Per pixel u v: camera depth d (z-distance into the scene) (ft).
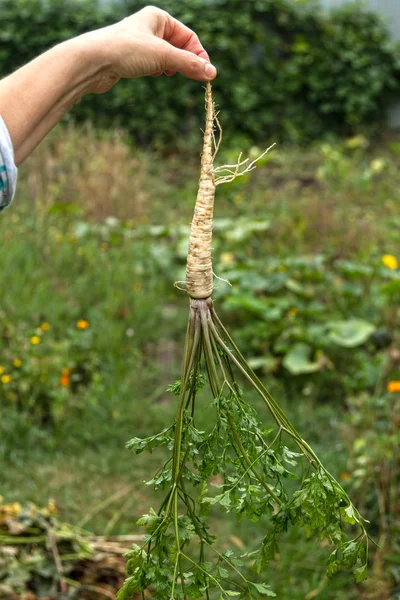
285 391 14.30
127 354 15.06
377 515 9.65
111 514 11.05
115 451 12.46
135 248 18.93
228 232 19.52
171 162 27.58
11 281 16.20
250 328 15.26
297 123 30.86
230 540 10.15
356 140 28.99
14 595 8.77
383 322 15.74
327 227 20.22
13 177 3.86
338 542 4.42
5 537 9.53
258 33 30.22
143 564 4.32
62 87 4.07
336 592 8.94
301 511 4.44
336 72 30.71
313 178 26.00
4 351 13.55
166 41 4.66
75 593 8.96
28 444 12.41
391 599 8.61
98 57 4.14
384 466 9.71
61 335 14.97
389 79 31.30
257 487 4.38
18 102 3.96
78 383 14.25
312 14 30.78
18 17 29.37
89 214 21.07
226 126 29.78
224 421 4.45
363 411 12.10
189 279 4.25
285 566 9.33
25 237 18.49
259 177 25.52
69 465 12.21
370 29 31.35
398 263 18.71
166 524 4.34
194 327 4.32
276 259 17.99
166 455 12.41
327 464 11.21
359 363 14.25
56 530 9.97
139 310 16.29
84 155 24.12
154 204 22.97
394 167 27.07
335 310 16.06
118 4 29.96
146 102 28.76
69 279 17.19
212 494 11.00
